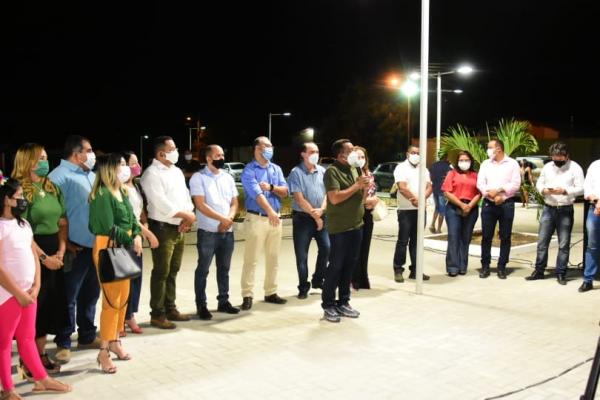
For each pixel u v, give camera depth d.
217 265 6.85
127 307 5.96
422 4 7.36
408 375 4.96
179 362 5.26
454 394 4.58
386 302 7.36
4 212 4.34
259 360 5.30
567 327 6.34
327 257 7.80
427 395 4.56
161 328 6.25
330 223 6.46
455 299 7.53
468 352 5.54
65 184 5.30
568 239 8.48
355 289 8.02
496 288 8.16
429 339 5.91
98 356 5.07
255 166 7.06
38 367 4.57
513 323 6.47
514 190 8.66
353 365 5.18
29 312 4.48
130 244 5.12
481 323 6.47
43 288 4.97
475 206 8.98
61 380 4.86
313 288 8.09
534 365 5.21
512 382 4.83
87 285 5.59
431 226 14.05
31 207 4.89
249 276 7.05
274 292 7.37
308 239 7.52
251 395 4.54
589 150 32.31
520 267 9.70
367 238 7.94
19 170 4.97
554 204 8.51
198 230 6.59
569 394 4.60
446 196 8.94
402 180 8.42
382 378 4.89
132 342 5.80
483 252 8.91
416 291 7.82
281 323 6.46
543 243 8.69
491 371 5.07
